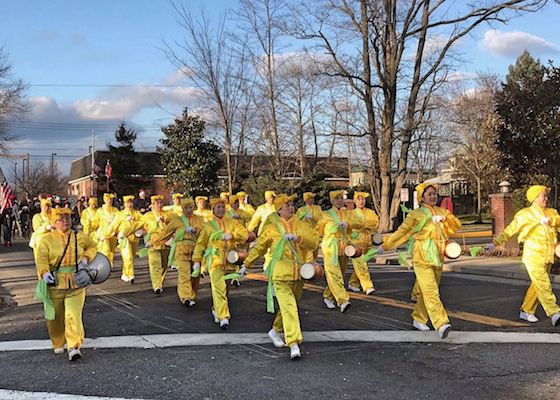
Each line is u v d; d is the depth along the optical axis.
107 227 12.84
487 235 27.20
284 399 5.00
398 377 5.57
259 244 6.67
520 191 21.39
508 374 5.66
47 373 5.84
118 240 13.05
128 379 5.60
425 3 25.77
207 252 8.05
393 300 9.80
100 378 5.65
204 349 6.69
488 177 43.28
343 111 37.06
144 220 12.27
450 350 6.55
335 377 5.59
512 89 20.64
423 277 7.26
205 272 12.79
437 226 7.40
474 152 43.19
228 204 14.11
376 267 15.40
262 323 8.12
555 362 6.05
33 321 8.53
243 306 9.45
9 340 7.34
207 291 11.09
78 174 67.88
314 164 39.75
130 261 12.58
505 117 20.83
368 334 7.33
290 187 27.47
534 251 7.81
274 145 32.78
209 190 34.97
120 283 12.46
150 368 5.96
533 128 19.69
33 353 6.64
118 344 6.96
